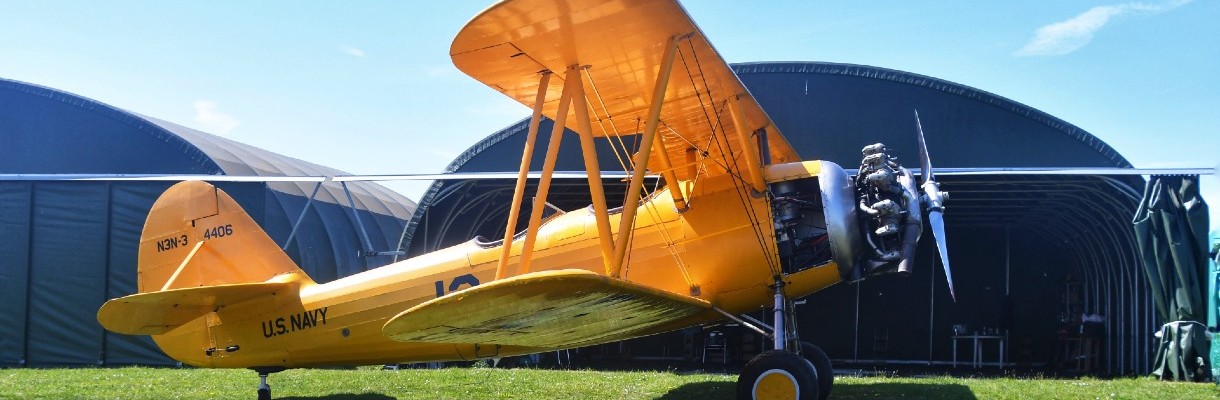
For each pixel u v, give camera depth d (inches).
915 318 829.8
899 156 624.4
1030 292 828.0
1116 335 665.0
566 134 648.4
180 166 695.1
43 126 713.0
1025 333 821.9
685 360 809.5
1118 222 607.8
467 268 354.3
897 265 316.2
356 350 364.5
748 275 321.4
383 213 1031.6
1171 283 496.7
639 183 288.4
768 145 369.4
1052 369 724.7
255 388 444.1
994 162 613.6
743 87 318.3
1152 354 557.9
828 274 319.0
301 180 624.4
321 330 366.0
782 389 295.4
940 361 818.8
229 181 641.0
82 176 658.2
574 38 278.5
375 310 359.6
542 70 307.6
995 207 690.8
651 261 330.0
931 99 630.5
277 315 373.1
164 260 393.1
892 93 635.5
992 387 416.2
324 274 788.6
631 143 630.5
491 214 712.4
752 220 320.8
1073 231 751.1
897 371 679.7
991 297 825.5
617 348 853.8
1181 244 491.8
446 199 648.4
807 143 636.1
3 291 655.8
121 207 666.2
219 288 347.9
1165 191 505.0
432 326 280.8
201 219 393.4
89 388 451.2
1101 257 719.7
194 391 434.3
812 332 845.2
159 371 568.1
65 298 657.0
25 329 652.7
